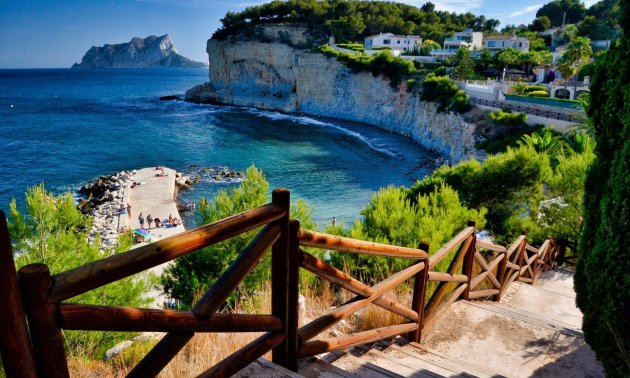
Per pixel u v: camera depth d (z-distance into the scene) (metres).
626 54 4.06
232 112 84.31
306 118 77.19
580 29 84.38
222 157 50.69
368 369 3.61
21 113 86.94
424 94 56.44
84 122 74.69
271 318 2.70
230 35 96.69
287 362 2.94
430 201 12.20
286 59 87.00
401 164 47.19
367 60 70.56
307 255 2.83
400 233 9.02
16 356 1.33
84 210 33.94
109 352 5.23
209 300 2.13
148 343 5.41
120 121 75.38
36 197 7.40
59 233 7.64
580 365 5.04
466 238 5.80
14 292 1.29
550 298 8.42
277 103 86.25
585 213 4.62
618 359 3.99
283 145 56.44
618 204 3.89
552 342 5.45
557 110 40.34
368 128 67.31
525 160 14.97
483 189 15.64
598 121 4.49
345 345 3.65
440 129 52.41
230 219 2.16
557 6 117.81
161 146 56.31
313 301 5.92
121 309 1.66
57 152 53.28
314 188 38.81
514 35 88.19
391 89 66.06
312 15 100.12
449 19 116.62
